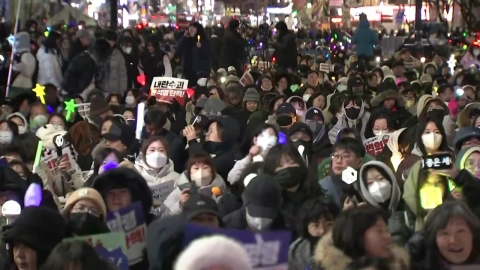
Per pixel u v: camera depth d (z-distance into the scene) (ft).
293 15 193.06
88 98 41.24
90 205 17.13
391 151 26.68
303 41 106.32
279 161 19.84
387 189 19.16
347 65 69.10
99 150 25.00
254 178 17.19
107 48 47.65
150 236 15.75
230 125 29.81
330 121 34.78
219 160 26.40
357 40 76.69
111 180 18.25
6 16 81.46
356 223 14.32
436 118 25.26
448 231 15.02
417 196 18.38
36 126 32.01
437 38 97.50
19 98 36.58
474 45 68.80
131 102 41.86
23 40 48.91
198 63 56.80
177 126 36.58
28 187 19.57
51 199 20.30
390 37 99.25
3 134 25.43
